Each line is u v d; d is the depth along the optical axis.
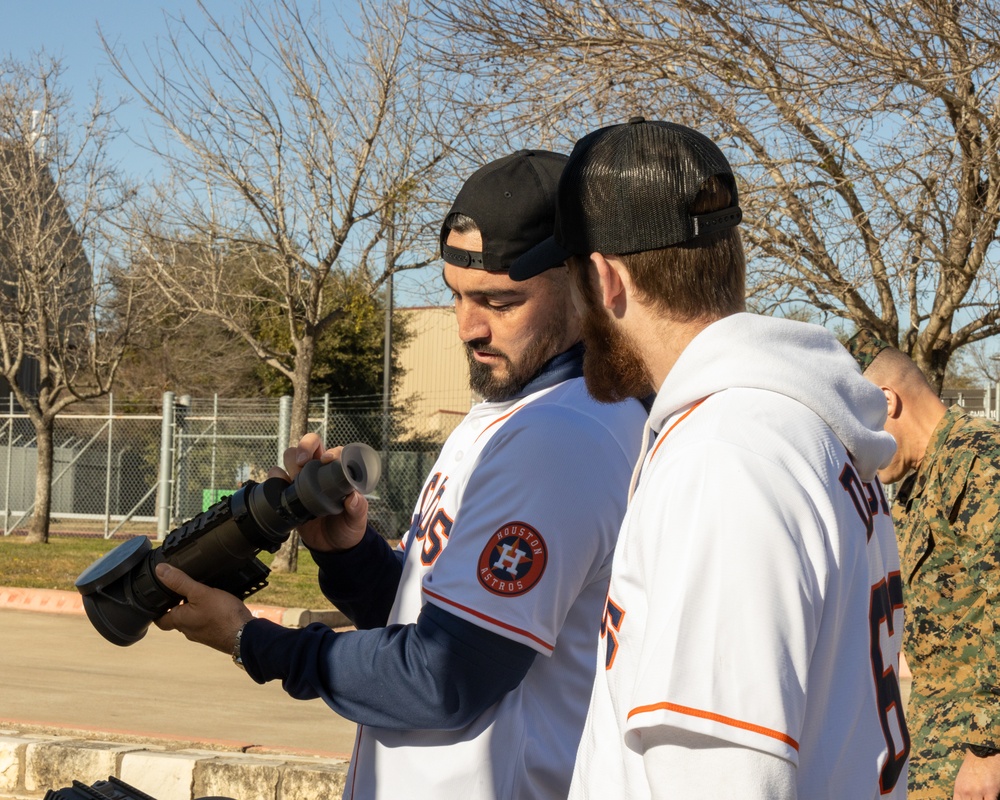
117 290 18.67
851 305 9.62
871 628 1.24
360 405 33.31
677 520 1.17
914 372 2.96
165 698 6.89
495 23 10.05
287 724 6.22
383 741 1.83
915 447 2.92
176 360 30.69
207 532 1.82
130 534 21.11
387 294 26.72
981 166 9.15
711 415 1.22
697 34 9.57
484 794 1.73
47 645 8.86
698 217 1.32
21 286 18.56
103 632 1.86
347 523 2.10
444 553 1.77
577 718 1.79
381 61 13.20
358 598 2.18
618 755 1.25
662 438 1.28
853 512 1.22
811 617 1.11
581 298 1.43
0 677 7.39
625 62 9.86
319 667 1.78
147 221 14.95
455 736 1.76
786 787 1.07
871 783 1.20
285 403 17.33
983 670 2.65
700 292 1.33
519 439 1.79
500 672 1.69
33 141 18.12
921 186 9.16
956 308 9.43
